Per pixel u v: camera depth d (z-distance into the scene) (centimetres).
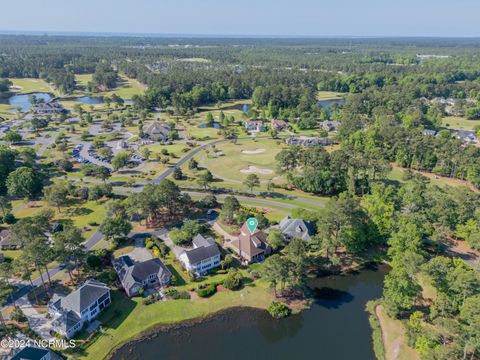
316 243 9406
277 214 11750
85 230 10594
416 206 10394
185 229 10038
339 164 13312
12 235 8600
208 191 13512
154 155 17438
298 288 8356
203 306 7738
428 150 15438
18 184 12300
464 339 5844
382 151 16912
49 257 7600
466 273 6844
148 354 6606
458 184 14212
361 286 8600
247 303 7881
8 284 7550
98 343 6731
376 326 7269
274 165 16362
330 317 7588
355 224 9419
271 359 6562
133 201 10562
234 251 9600
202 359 6544
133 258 9219
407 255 7581
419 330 6662
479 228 9662
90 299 7175
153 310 7562
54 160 16500
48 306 7350
